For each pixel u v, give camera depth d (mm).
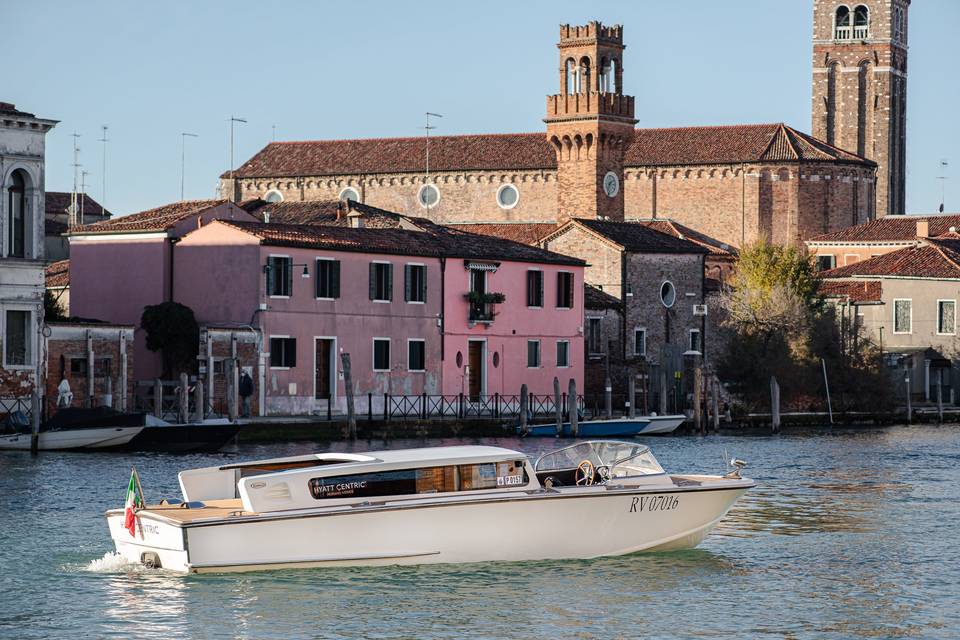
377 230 98688
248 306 88312
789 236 161125
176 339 87125
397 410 88812
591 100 148750
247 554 40656
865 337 119875
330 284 91062
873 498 60406
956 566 45125
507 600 40000
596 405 101938
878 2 191500
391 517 41812
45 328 78812
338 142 175250
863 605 40156
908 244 151375
